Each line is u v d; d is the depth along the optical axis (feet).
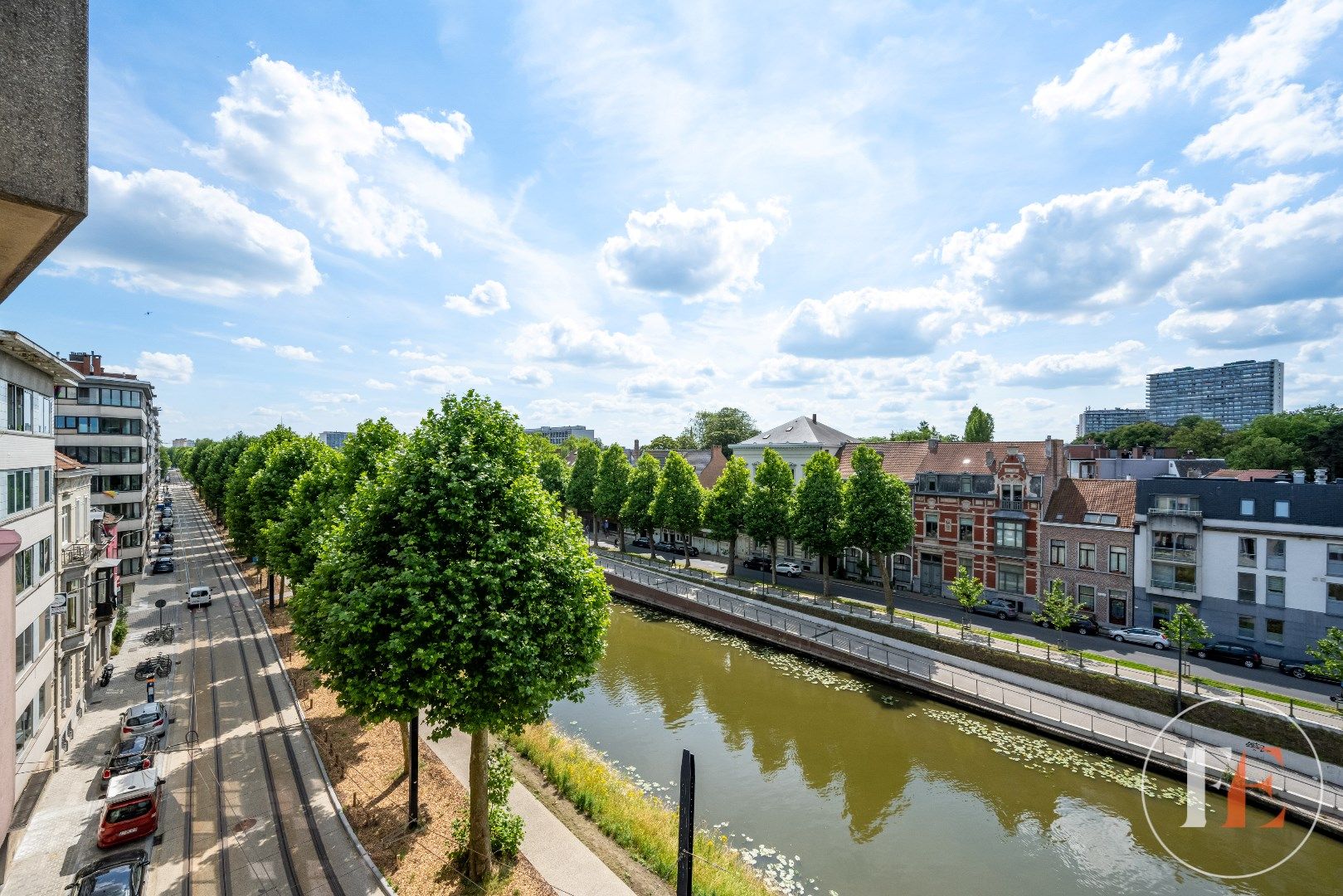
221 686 95.20
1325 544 107.86
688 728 94.73
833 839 67.62
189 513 345.72
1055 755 84.89
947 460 168.86
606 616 56.08
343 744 75.77
